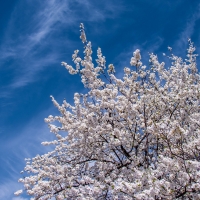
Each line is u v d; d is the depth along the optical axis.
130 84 7.14
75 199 5.86
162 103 7.04
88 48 6.91
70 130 7.46
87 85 7.57
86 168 7.52
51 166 6.62
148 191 4.42
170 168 4.73
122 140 6.47
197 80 8.32
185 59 8.78
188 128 6.50
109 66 7.44
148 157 6.55
